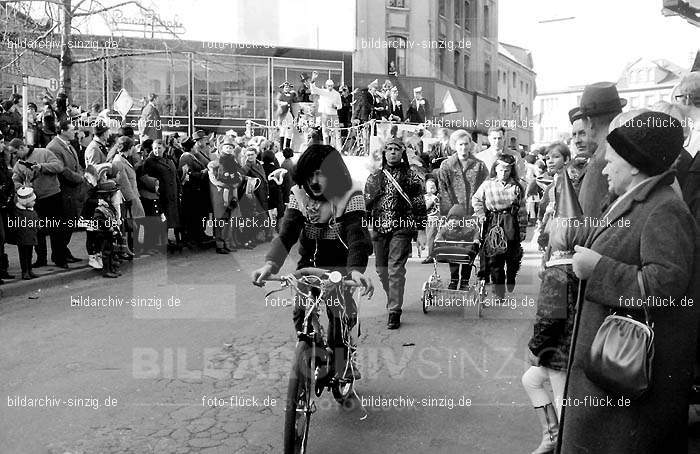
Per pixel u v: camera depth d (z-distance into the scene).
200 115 22.03
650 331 2.29
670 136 2.38
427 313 6.92
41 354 5.44
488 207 7.05
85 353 5.46
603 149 3.38
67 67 14.82
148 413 4.20
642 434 2.34
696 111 3.98
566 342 3.37
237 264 10.10
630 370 2.28
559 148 6.23
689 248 2.29
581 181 3.88
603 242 2.45
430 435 3.88
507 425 4.01
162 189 10.61
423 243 10.57
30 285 7.90
